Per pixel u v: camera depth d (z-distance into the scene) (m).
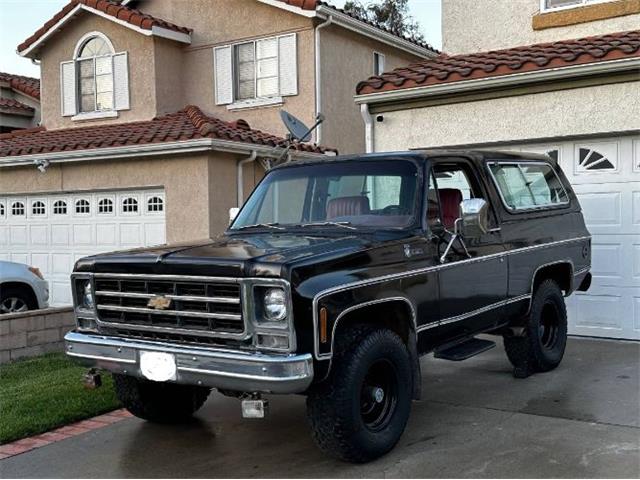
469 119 9.62
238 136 12.79
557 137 9.09
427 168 5.86
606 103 8.70
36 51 16.94
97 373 5.40
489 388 7.01
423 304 5.50
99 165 13.80
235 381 4.57
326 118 14.91
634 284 8.94
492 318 6.50
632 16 10.05
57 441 5.80
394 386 5.23
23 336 8.45
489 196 6.55
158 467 5.21
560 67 8.77
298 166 6.49
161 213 13.31
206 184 12.60
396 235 5.49
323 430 4.83
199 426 6.13
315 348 4.53
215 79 15.86
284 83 15.03
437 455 5.20
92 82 16.52
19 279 10.64
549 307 7.58
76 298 5.48
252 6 15.38
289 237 5.59
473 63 9.95
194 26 16.09
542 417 6.01
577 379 7.21
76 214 14.36
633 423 5.77
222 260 4.69
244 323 4.57
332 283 4.70
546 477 4.73
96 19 16.22
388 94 9.98
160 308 4.93
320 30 14.77
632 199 8.89
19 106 19.59
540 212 7.26
